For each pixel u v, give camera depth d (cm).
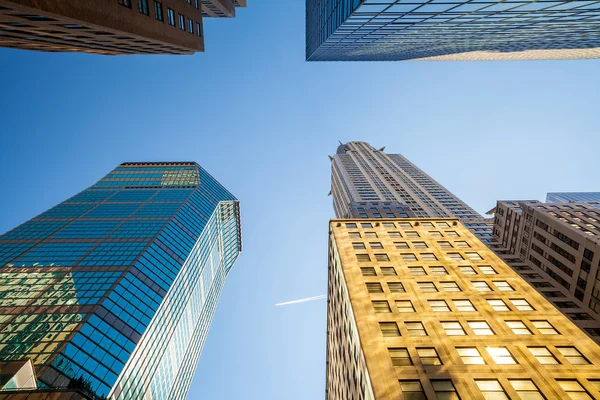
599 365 2545
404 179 12475
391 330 2961
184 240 8725
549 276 6128
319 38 5425
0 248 7325
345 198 11231
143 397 5278
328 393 5891
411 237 4809
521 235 7125
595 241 5097
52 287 5788
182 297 7612
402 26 3581
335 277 4928
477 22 3350
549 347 2705
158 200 10756
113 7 2512
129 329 5259
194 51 4797
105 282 5938
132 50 4325
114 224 8738
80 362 4350
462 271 3862
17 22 2220
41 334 4622
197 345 9162
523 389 2380
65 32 2673
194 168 13938
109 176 13050
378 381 2464
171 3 3728
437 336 2859
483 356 2644
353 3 2877
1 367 2847
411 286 3597
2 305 5319
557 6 2614
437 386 2422
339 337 4569
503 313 3125
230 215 14275
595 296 5044
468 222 9494
